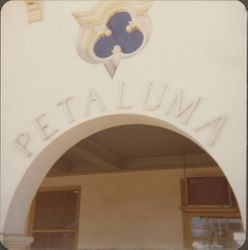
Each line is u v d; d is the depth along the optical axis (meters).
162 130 6.64
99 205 8.43
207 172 7.69
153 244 7.77
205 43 4.20
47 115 4.73
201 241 7.46
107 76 4.51
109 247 8.09
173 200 7.86
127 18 4.77
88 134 4.75
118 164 8.15
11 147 4.82
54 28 5.04
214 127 3.89
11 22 5.35
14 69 5.11
